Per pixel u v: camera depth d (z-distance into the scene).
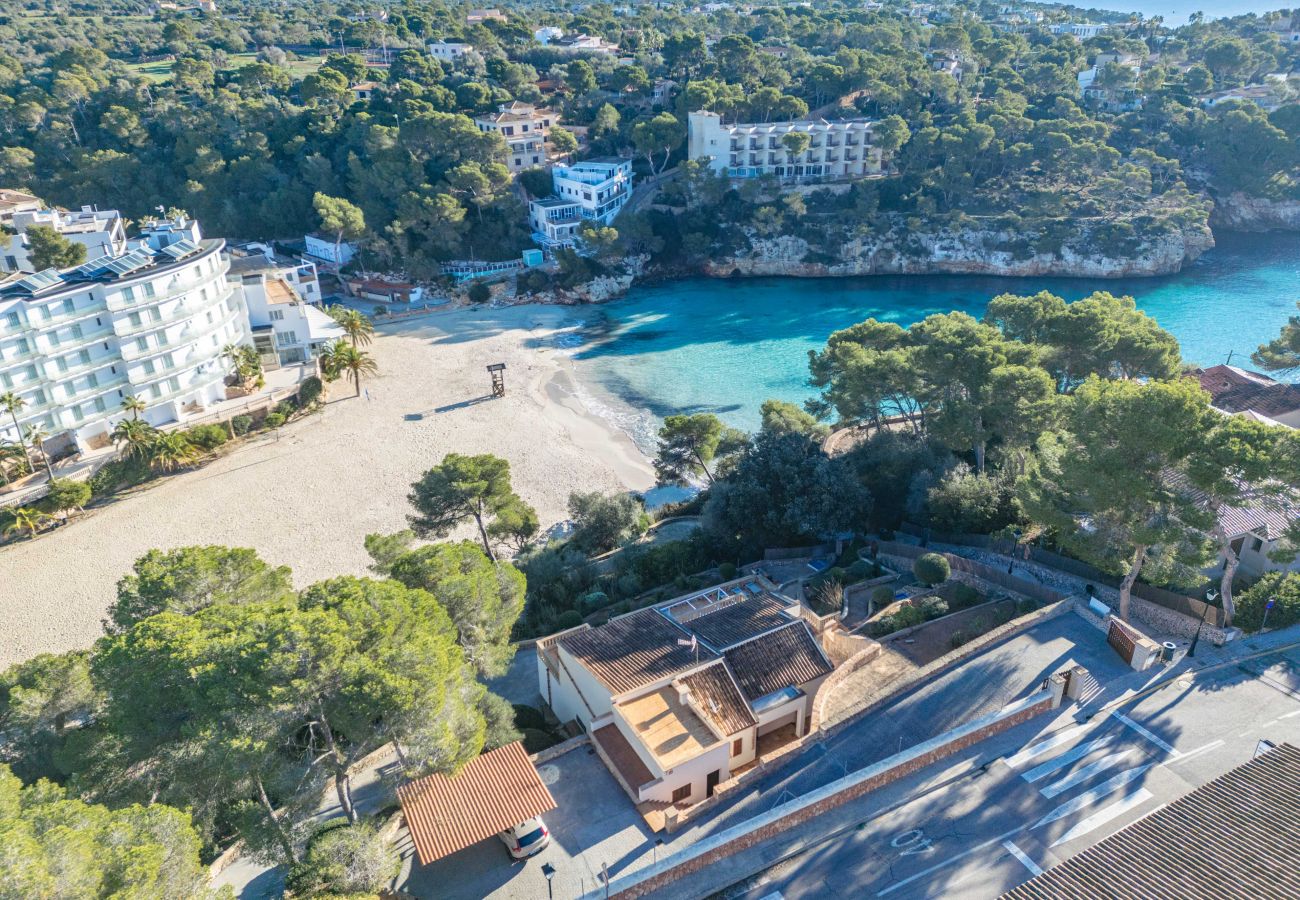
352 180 143.38
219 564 34.94
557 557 57.50
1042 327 63.41
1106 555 38.22
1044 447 42.25
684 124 153.00
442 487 52.28
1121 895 20.81
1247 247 142.25
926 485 55.22
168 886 21.06
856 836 27.86
